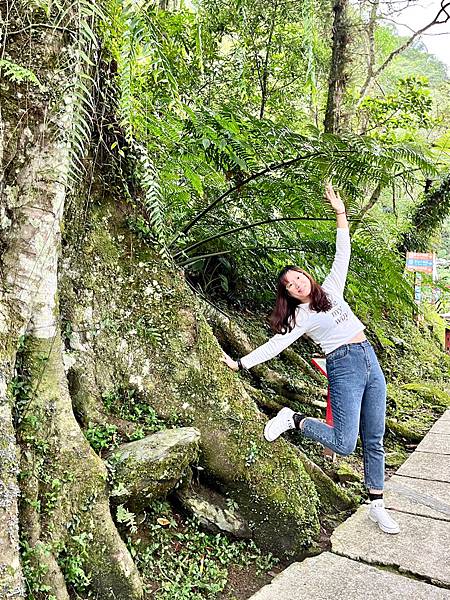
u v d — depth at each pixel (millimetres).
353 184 4297
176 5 5508
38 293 2465
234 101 4602
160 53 2609
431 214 9891
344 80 7996
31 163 2434
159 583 2742
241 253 5438
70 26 2443
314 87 2928
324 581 2801
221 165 4207
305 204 4465
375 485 3377
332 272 3393
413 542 3238
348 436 3158
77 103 2328
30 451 2385
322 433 3234
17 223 2418
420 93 8969
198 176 4207
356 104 9250
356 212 4746
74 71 2465
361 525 3463
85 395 3000
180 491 3178
